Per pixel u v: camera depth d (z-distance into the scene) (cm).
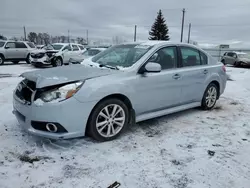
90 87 286
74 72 317
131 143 315
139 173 246
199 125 395
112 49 416
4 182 222
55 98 271
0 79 828
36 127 285
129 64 346
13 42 1495
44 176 234
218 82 488
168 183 232
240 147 316
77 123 282
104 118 309
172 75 378
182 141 329
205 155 290
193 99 439
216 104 541
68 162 262
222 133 363
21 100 294
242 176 247
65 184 223
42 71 330
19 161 259
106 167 255
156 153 291
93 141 316
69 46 1455
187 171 253
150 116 366
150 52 357
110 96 310
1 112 418
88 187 220
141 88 337
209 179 240
